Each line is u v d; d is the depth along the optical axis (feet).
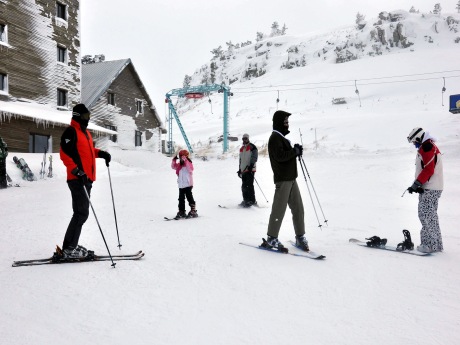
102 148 102.83
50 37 89.56
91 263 14.28
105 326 9.17
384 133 93.71
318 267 13.64
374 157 70.69
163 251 15.89
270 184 45.44
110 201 34.19
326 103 222.28
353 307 10.29
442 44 391.24
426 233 15.99
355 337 8.64
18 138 77.00
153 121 129.80
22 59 82.43
